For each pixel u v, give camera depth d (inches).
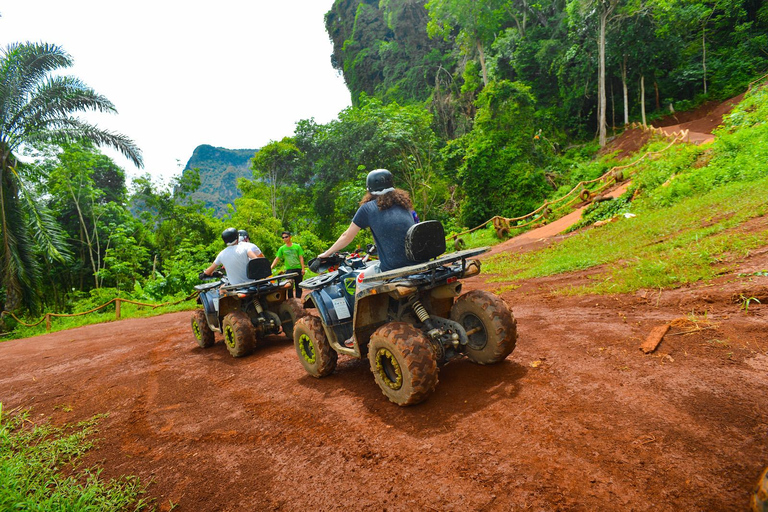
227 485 101.2
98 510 96.0
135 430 143.7
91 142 698.2
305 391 157.2
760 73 1441.9
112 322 555.2
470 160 1146.7
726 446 82.3
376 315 145.4
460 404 120.0
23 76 639.8
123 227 1179.9
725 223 278.5
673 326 149.4
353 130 1341.0
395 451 102.7
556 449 90.7
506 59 1808.6
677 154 584.7
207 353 255.4
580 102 1640.0
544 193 1080.2
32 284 650.2
